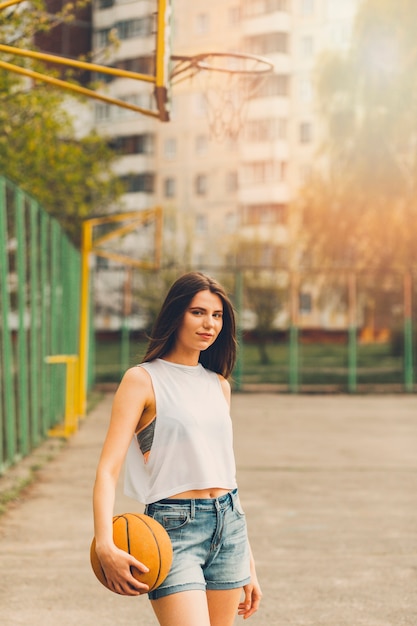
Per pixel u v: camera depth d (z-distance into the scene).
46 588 7.09
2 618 6.29
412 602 6.77
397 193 38.09
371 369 44.31
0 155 20.67
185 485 3.74
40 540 8.79
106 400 28.22
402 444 17.78
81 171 28.61
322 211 38.94
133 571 3.42
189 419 3.76
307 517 10.20
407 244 38.09
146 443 3.79
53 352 18.67
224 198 76.19
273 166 73.38
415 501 11.33
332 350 56.03
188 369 3.88
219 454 3.82
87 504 10.75
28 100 16.83
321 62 38.81
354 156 38.31
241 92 10.81
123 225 54.69
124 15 64.69
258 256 52.47
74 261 24.77
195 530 3.71
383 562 8.05
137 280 45.81
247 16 74.31
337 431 20.30
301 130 73.19
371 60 37.94
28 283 17.09
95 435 18.28
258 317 47.97
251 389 34.22
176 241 54.91
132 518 3.52
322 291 45.66
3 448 12.91
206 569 3.79
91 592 6.99
